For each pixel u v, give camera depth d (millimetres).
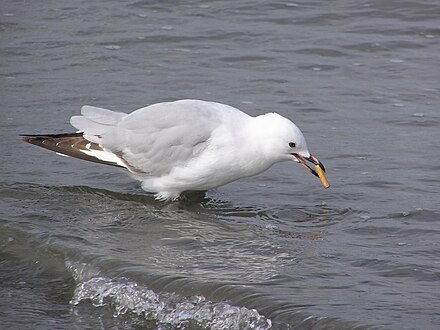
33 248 11891
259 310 9992
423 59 18219
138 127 13078
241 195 13375
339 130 15258
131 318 10477
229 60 18266
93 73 17672
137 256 11398
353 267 10906
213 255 11367
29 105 16203
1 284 11352
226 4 20875
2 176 13719
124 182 13727
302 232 12039
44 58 18359
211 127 12781
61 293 11086
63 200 13078
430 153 14305
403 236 11766
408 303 9930
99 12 20609
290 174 14039
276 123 12719
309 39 19172
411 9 20219
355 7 20469
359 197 13031
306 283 10500
